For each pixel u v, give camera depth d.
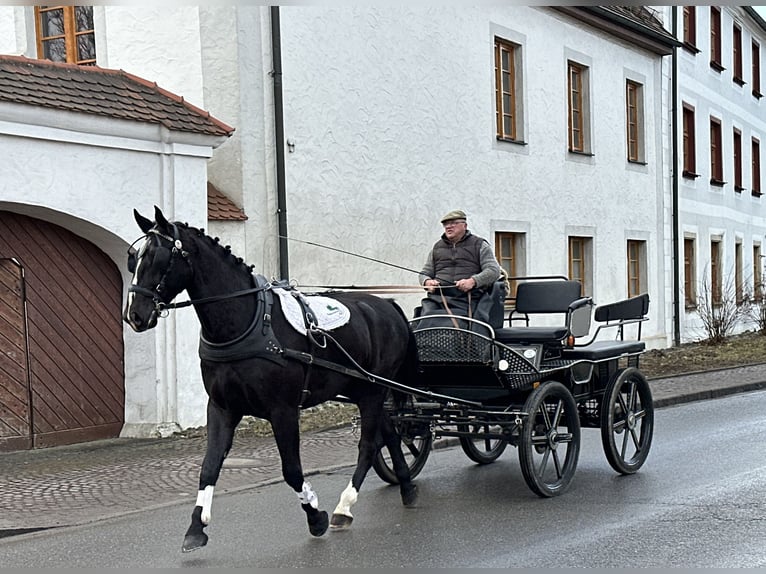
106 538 6.77
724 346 23.44
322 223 13.65
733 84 29.72
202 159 11.39
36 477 8.93
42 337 10.63
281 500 7.96
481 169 16.86
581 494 7.94
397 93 15.01
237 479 8.76
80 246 11.01
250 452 10.03
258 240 12.65
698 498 7.60
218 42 12.57
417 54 15.42
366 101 14.43
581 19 19.64
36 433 10.52
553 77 18.92
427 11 15.62
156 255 5.98
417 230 15.41
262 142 12.73
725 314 24.36
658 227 23.14
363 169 14.36
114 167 10.65
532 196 18.28
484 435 7.84
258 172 12.67
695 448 10.01
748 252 31.31
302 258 13.30
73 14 13.88
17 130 9.66
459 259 8.77
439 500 7.84
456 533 6.69
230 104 12.50
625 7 21.94
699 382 16.17
